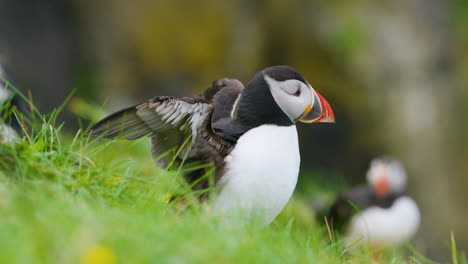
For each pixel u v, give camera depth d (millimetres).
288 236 6078
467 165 20469
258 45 19984
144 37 19828
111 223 4871
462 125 20578
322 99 7348
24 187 5695
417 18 20531
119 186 6480
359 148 20656
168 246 4613
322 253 6492
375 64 20078
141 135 6715
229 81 8234
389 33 20125
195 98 6512
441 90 20516
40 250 4016
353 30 19938
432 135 20297
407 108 20250
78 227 4562
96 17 19906
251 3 20031
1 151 6066
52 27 19734
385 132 20375
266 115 7074
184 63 19969
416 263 7777
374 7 20312
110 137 6680
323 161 20844
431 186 20359
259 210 6836
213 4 19984
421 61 20281
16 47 18891
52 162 6254
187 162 6945
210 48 20000
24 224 4465
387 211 12398
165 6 19938
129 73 19891
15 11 19094
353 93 20266
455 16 21531
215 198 6797
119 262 4203
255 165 6770
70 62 19906
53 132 6902
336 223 11844
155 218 5566
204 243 4902
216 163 6836
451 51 20812
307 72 20141
